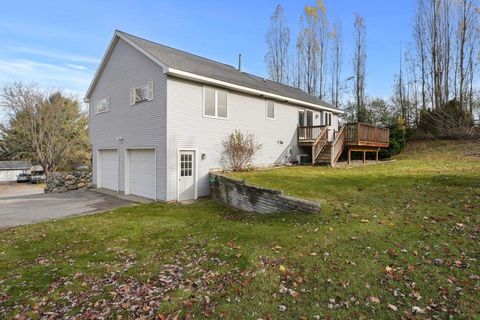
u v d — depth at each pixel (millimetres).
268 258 4438
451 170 10695
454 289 3186
